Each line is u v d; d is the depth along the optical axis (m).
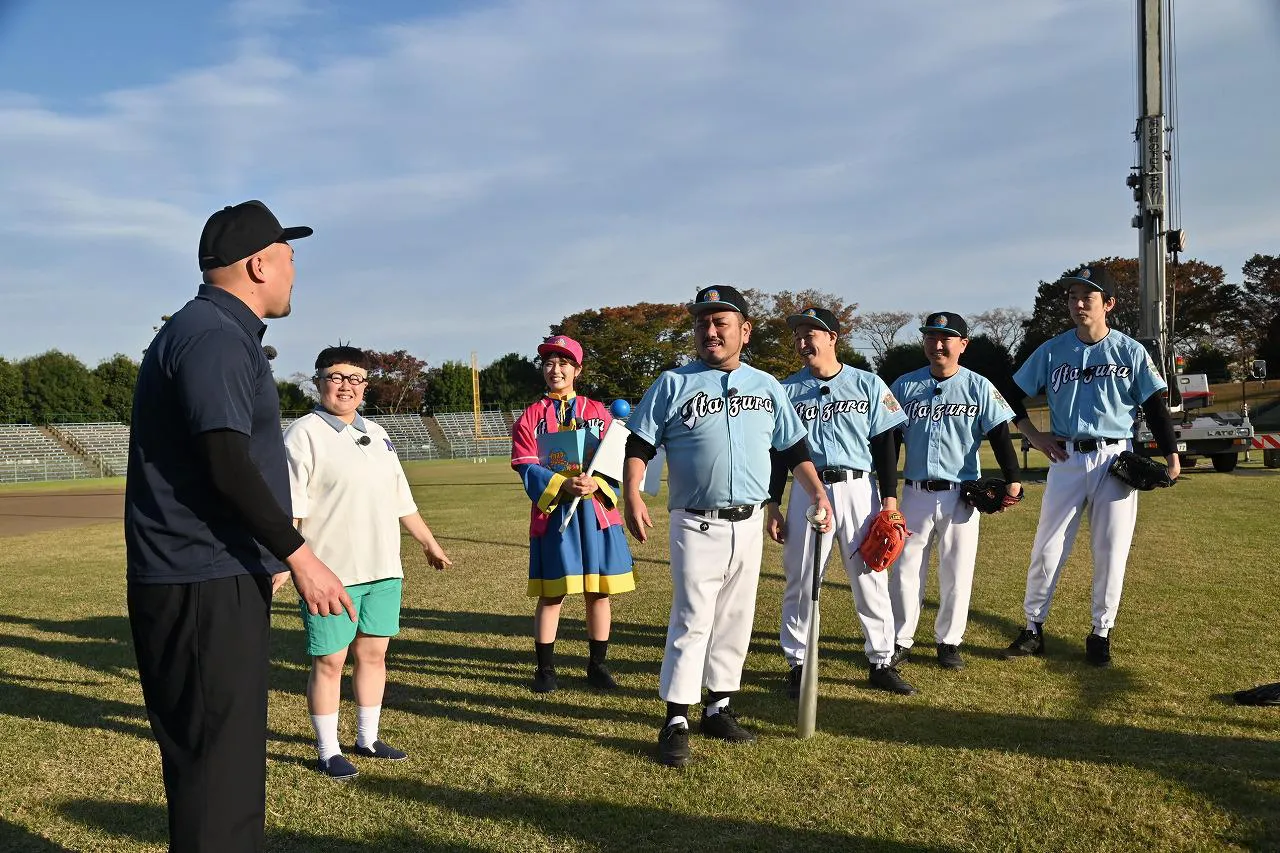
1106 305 5.51
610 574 4.94
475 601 7.42
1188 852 2.90
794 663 4.98
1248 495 13.04
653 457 4.56
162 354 2.34
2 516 17.31
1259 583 7.05
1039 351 5.72
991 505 5.11
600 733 4.19
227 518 2.39
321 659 3.74
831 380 5.03
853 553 4.91
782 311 51.25
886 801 3.33
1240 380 46.91
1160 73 13.99
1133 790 3.36
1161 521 10.41
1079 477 5.30
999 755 3.75
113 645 6.04
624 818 3.23
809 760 3.76
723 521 3.98
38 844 3.11
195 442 2.25
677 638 3.92
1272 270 52.72
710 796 3.41
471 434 63.22
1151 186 14.12
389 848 3.04
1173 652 5.27
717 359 4.11
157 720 2.39
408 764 3.82
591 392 54.00
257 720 2.43
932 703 4.51
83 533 13.59
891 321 58.97
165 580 2.33
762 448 4.06
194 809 2.33
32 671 5.38
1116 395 5.32
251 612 2.42
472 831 3.15
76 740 4.16
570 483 4.83
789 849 2.97
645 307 55.12
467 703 4.69
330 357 3.94
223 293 2.47
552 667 4.97
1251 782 3.41
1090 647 5.21
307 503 3.77
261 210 2.57
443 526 12.76
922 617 6.50
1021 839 3.01
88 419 55.59
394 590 3.97
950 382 5.32
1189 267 53.84
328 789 3.56
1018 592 7.12
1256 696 4.34
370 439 3.99
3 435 46.88
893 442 4.98
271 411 2.50
